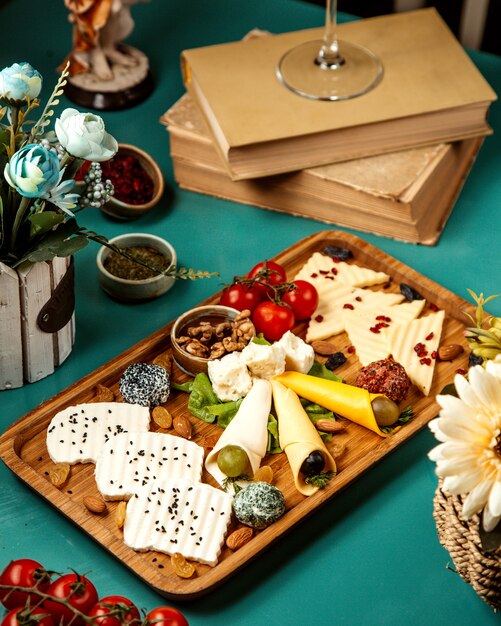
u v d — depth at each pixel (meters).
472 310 1.19
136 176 1.28
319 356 1.16
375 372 1.11
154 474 1.05
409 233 1.25
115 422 1.09
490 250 1.26
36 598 0.92
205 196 1.31
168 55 1.45
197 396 1.11
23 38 1.45
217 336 1.14
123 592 1.00
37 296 1.08
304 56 1.31
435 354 1.15
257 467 1.06
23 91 1.01
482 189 1.32
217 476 1.06
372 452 1.08
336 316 1.19
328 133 1.24
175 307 1.21
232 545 1.01
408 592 1.01
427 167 1.25
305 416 1.08
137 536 1.01
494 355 0.99
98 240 1.07
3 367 1.11
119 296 1.20
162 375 1.11
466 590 1.02
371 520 1.05
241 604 1.00
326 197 1.26
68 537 1.04
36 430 1.09
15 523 1.04
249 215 1.29
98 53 1.37
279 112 1.25
